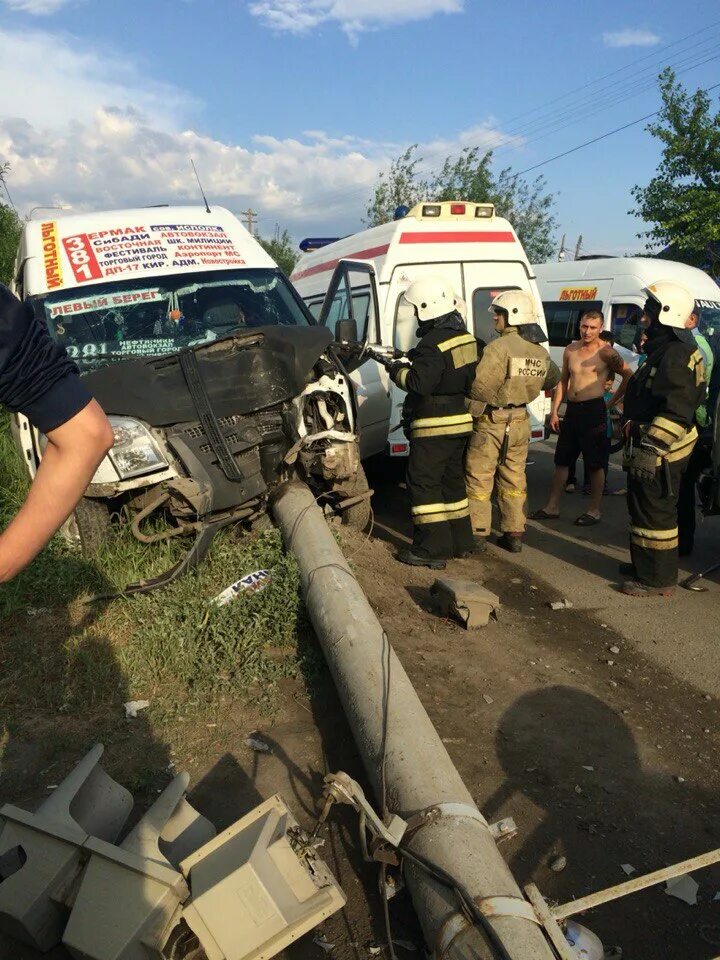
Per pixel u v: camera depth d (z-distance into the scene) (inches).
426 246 303.0
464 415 229.0
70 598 174.6
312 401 203.0
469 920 87.3
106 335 209.2
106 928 85.7
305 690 152.6
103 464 172.1
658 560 218.2
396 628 183.3
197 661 154.0
